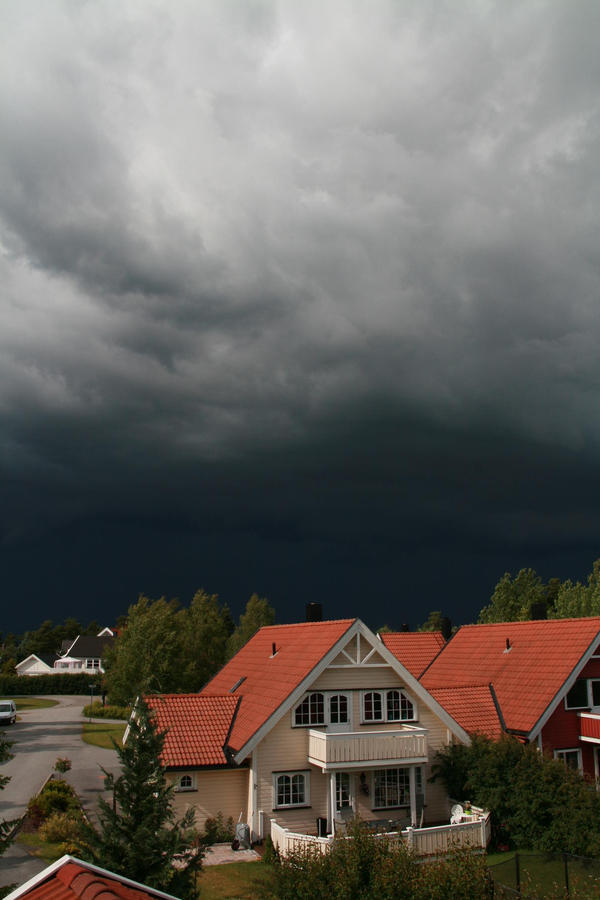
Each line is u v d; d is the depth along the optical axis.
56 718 63.22
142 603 57.78
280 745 27.69
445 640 43.84
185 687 56.47
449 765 28.81
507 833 25.83
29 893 10.03
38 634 176.38
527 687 31.88
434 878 14.44
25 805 30.14
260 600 90.62
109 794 32.12
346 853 15.40
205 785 27.27
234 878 22.33
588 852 22.97
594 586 71.44
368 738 27.34
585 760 31.25
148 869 15.65
